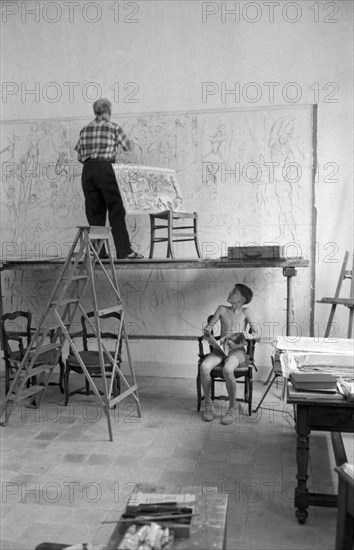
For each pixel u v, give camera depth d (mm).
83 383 6223
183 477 3705
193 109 6258
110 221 5762
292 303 6184
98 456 4086
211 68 6207
